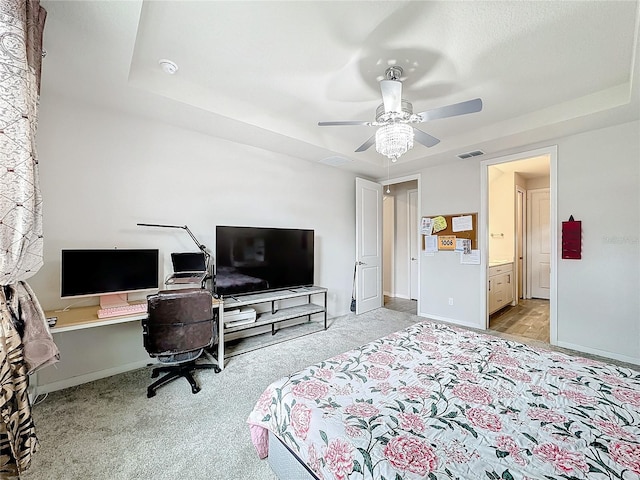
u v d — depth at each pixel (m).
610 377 1.33
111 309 2.15
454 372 1.41
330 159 3.86
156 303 2.00
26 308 1.26
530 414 1.06
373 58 1.98
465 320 3.84
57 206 2.20
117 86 2.05
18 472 1.12
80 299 2.29
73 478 1.36
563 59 1.99
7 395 1.10
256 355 2.85
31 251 1.20
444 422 1.03
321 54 1.94
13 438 1.11
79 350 2.29
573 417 1.03
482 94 2.46
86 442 1.60
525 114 2.83
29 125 1.11
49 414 1.87
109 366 2.42
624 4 1.51
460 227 3.88
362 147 2.60
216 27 1.69
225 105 2.53
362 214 4.43
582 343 2.93
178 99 2.26
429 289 4.22
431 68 2.09
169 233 2.74
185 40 1.80
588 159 2.87
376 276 4.75
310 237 3.73
